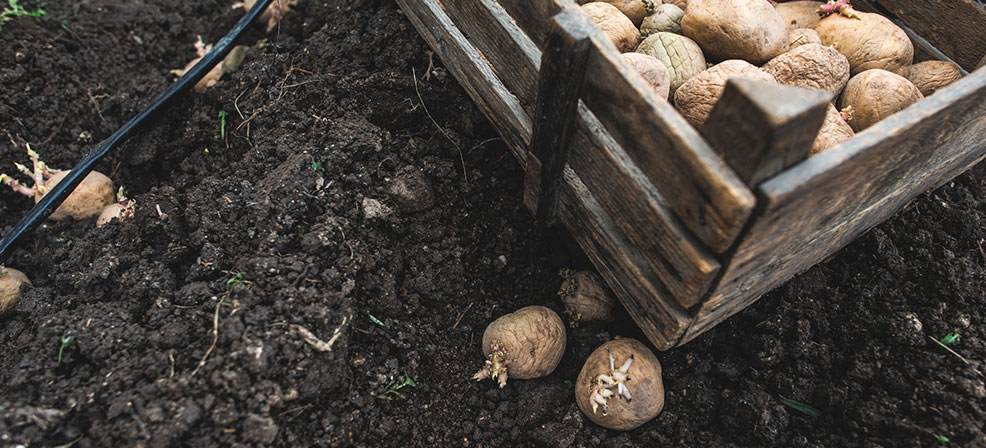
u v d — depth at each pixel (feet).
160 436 6.25
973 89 5.81
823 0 9.11
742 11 7.48
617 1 8.61
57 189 8.88
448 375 8.26
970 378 6.92
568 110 6.33
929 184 7.70
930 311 7.64
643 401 7.22
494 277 8.93
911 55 8.37
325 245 7.69
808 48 7.59
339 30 9.78
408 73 9.27
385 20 9.64
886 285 8.00
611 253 7.08
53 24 10.99
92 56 10.98
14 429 6.21
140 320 7.50
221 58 10.13
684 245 5.57
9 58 10.31
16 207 9.87
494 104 8.08
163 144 9.86
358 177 8.39
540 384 8.11
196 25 12.01
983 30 8.28
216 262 7.68
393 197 8.48
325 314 7.18
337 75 9.29
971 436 6.57
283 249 7.72
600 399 7.18
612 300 8.36
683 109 7.26
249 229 7.83
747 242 5.24
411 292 8.55
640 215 6.12
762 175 4.80
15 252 8.94
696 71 7.72
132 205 8.73
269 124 9.05
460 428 7.89
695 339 7.97
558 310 8.66
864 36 8.27
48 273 8.73
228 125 9.47
